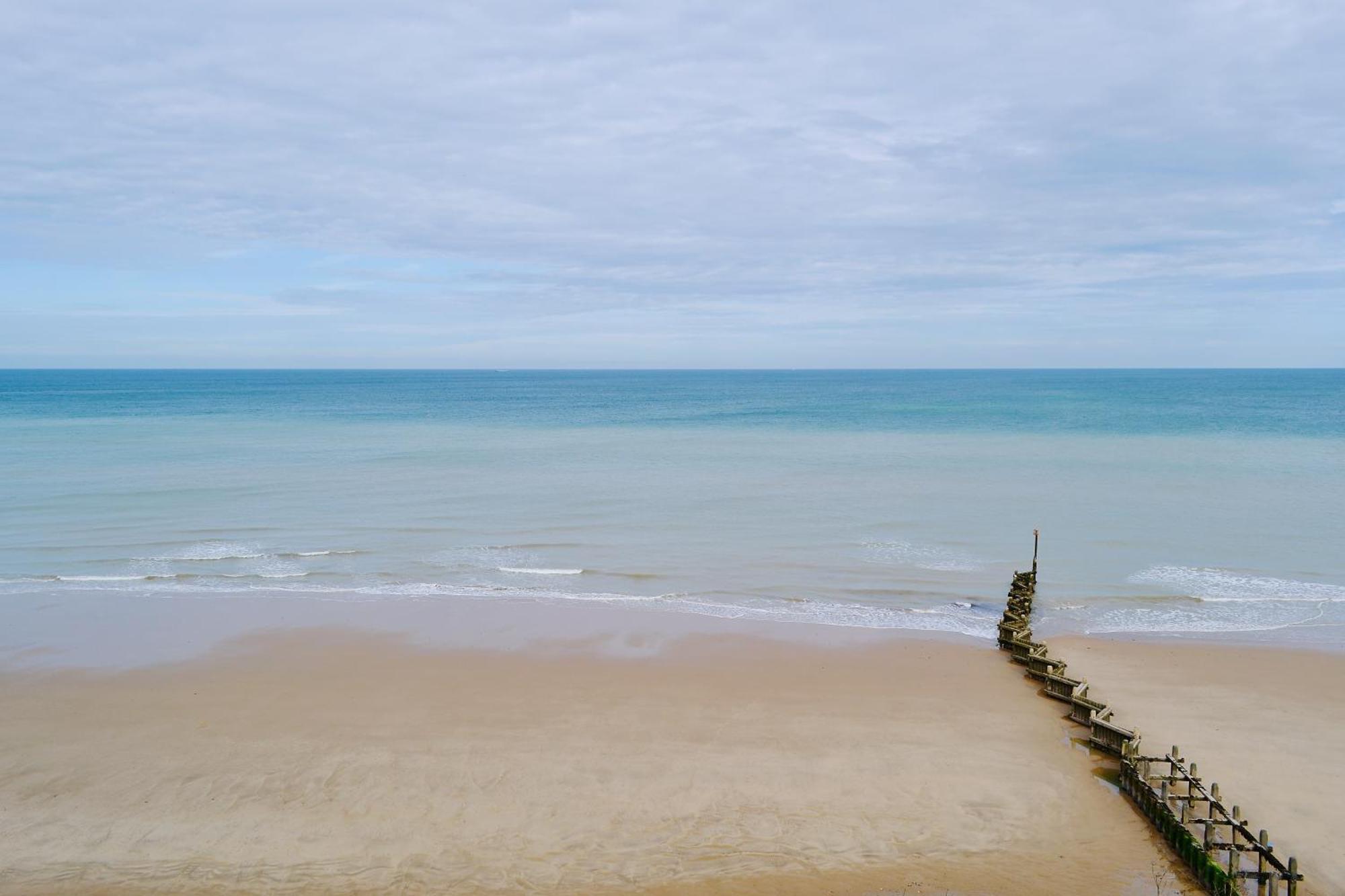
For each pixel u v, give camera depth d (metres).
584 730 16.36
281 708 17.36
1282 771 14.86
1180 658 20.39
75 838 12.75
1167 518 35.31
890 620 23.28
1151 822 13.21
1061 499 39.16
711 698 17.92
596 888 11.65
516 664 19.86
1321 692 18.33
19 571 27.88
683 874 11.95
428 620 23.08
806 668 19.66
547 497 40.25
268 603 24.66
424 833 12.88
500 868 12.06
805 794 14.02
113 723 16.70
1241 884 11.17
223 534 33.06
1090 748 15.70
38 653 20.53
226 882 11.74
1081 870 12.07
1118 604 24.73
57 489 42.00
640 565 28.70
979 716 17.06
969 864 12.19
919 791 14.14
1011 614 21.84
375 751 15.45
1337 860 12.25
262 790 14.12
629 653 20.61
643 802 13.77
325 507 38.03
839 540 31.88
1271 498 39.09
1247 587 26.23
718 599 25.19
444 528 34.09
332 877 11.86
